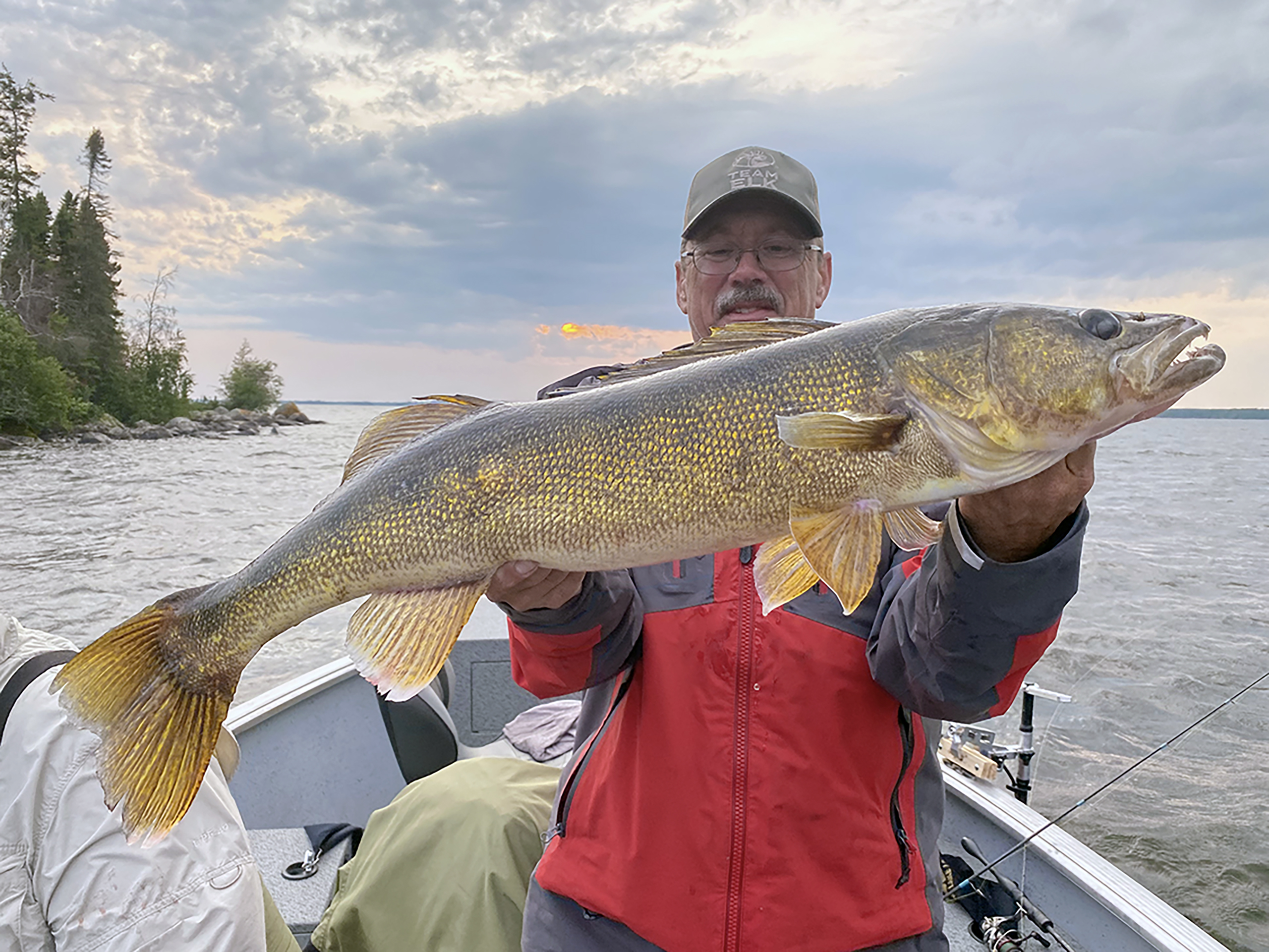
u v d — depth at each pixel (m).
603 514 0.59
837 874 0.60
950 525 0.54
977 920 0.90
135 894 0.51
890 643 0.59
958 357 0.58
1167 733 1.21
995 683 0.56
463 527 0.61
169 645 0.63
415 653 0.62
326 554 0.63
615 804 0.65
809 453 0.57
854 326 0.60
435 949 0.75
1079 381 0.57
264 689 2.36
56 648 0.57
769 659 0.62
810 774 0.61
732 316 0.91
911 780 0.64
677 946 0.61
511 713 1.44
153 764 0.55
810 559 0.56
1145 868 0.90
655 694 0.64
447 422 0.64
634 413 0.59
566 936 0.65
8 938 0.50
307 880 0.92
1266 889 0.85
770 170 0.90
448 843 0.80
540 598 0.61
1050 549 0.53
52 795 0.52
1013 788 1.04
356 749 1.23
